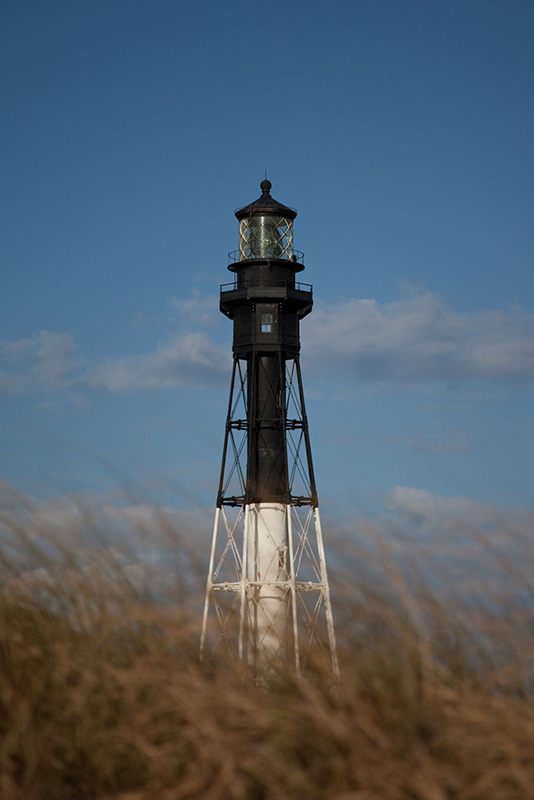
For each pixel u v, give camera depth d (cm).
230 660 1135
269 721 1009
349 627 1079
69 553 1183
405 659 1043
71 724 1088
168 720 1081
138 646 1137
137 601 1152
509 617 1055
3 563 1206
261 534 6894
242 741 1013
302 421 7356
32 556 1196
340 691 1036
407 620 1055
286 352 7469
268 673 1110
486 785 954
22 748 1053
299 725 1014
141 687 1098
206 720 1023
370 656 1049
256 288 7431
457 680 1049
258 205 7669
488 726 978
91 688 1082
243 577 6794
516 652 1051
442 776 962
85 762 1073
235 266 7675
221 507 7088
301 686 1058
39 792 1045
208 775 1018
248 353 7462
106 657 1119
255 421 7250
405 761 959
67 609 1172
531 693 1048
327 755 992
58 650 1112
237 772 1021
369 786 952
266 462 7162
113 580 1170
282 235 7700
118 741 1064
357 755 966
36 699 1105
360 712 993
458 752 990
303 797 985
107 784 1075
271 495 6988
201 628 1144
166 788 1029
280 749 995
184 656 1138
